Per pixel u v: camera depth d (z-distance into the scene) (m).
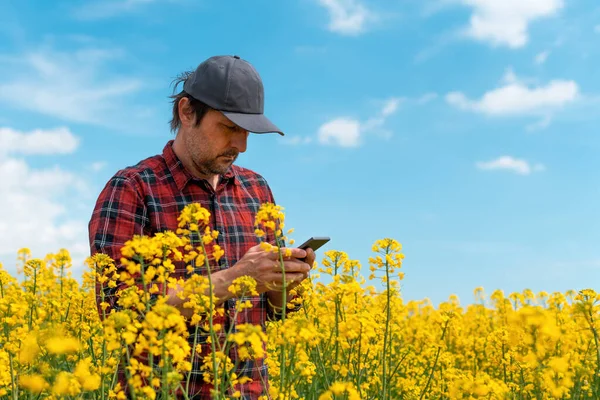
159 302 2.88
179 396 3.21
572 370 3.94
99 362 3.74
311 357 4.86
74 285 6.57
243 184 3.96
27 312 4.91
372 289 5.20
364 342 3.89
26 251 6.43
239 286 3.01
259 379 3.54
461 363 7.81
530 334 3.09
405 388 5.96
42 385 2.68
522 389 5.17
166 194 3.49
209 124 3.36
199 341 3.32
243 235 3.68
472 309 10.42
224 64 3.40
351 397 2.70
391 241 3.99
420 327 8.12
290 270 3.13
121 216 3.37
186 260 3.08
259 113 3.46
